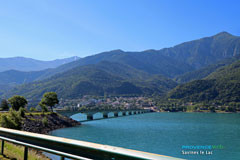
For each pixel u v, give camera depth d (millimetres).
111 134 91688
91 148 6137
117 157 5602
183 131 105875
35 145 8273
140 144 68625
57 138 7410
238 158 50688
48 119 102938
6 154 10617
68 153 6953
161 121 172750
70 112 139125
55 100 123438
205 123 152750
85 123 147875
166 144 69125
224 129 115500
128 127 122875
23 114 82938
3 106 113625
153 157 4902
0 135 10781
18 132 9156
